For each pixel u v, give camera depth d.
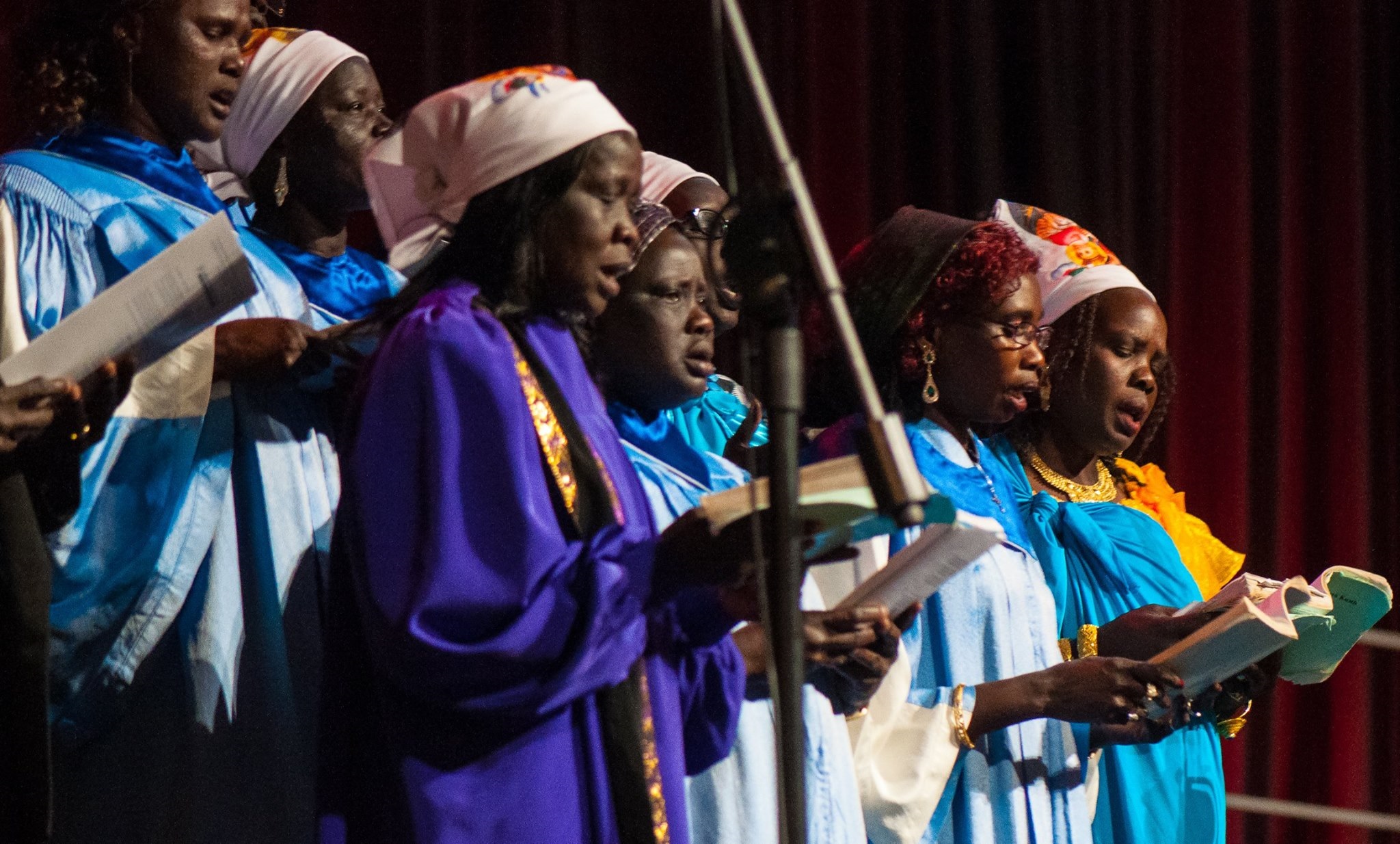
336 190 10.91
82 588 9.05
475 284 8.47
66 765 9.41
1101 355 13.15
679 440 10.31
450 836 7.69
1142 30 20.12
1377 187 21.47
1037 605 11.73
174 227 9.68
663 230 10.17
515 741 7.86
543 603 7.72
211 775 9.20
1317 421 20.95
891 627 9.09
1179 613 11.95
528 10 16.45
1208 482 20.08
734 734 8.77
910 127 19.00
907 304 11.61
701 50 17.28
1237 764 19.70
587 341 9.44
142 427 9.10
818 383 11.98
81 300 9.36
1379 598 12.58
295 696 9.30
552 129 8.41
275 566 9.38
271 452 9.52
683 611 8.59
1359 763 20.12
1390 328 21.38
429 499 7.80
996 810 11.11
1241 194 20.34
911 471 7.23
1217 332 20.19
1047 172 19.36
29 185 9.50
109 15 9.84
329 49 10.95
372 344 9.33
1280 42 20.95
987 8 19.27
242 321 9.25
